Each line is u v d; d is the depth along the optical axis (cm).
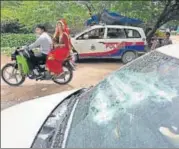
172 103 219
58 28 789
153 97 225
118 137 189
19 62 800
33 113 253
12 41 1024
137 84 245
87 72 1052
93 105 234
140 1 1320
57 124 222
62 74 816
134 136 188
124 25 1288
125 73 271
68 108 250
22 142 208
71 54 825
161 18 1157
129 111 214
